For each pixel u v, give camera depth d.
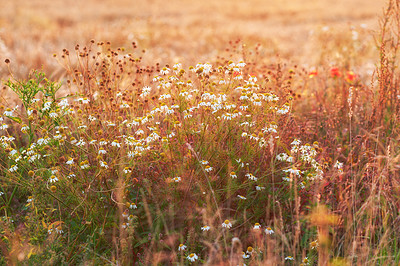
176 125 4.32
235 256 3.54
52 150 4.21
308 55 11.94
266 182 4.25
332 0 35.47
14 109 4.99
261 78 6.96
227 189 3.96
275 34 17.66
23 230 3.69
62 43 14.20
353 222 3.93
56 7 29.58
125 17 25.50
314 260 3.75
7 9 25.61
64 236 3.86
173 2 35.66
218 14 28.19
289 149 4.77
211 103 4.41
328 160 4.80
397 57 6.57
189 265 3.63
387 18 6.16
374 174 4.45
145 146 4.20
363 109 6.29
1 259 3.56
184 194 3.98
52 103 4.64
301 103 7.16
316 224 3.78
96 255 3.69
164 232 3.92
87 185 3.97
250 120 4.33
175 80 4.60
